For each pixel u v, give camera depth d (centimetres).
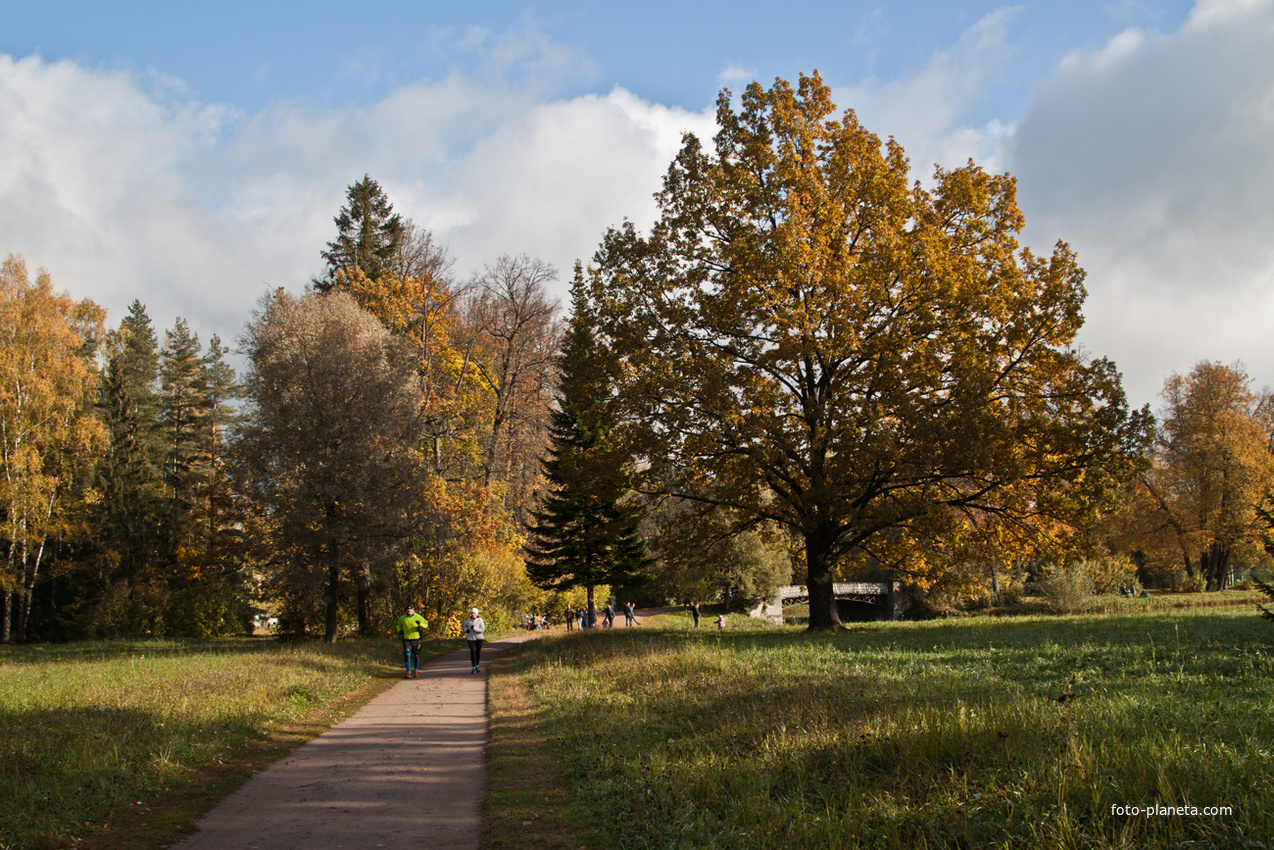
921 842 545
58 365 4250
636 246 2612
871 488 2384
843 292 2203
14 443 4128
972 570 3183
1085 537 2369
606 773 854
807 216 2377
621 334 2538
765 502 2930
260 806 775
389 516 3148
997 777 637
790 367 2425
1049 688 1091
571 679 1655
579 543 4128
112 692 1391
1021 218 2505
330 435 3091
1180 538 5609
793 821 618
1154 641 1565
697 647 1862
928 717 827
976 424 2047
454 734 1173
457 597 4075
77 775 815
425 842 659
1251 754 627
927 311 2306
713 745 915
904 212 2355
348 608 4025
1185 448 5444
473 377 4756
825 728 878
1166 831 516
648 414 2506
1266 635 1543
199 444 7025
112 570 4712
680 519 2703
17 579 4319
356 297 4506
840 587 7206
